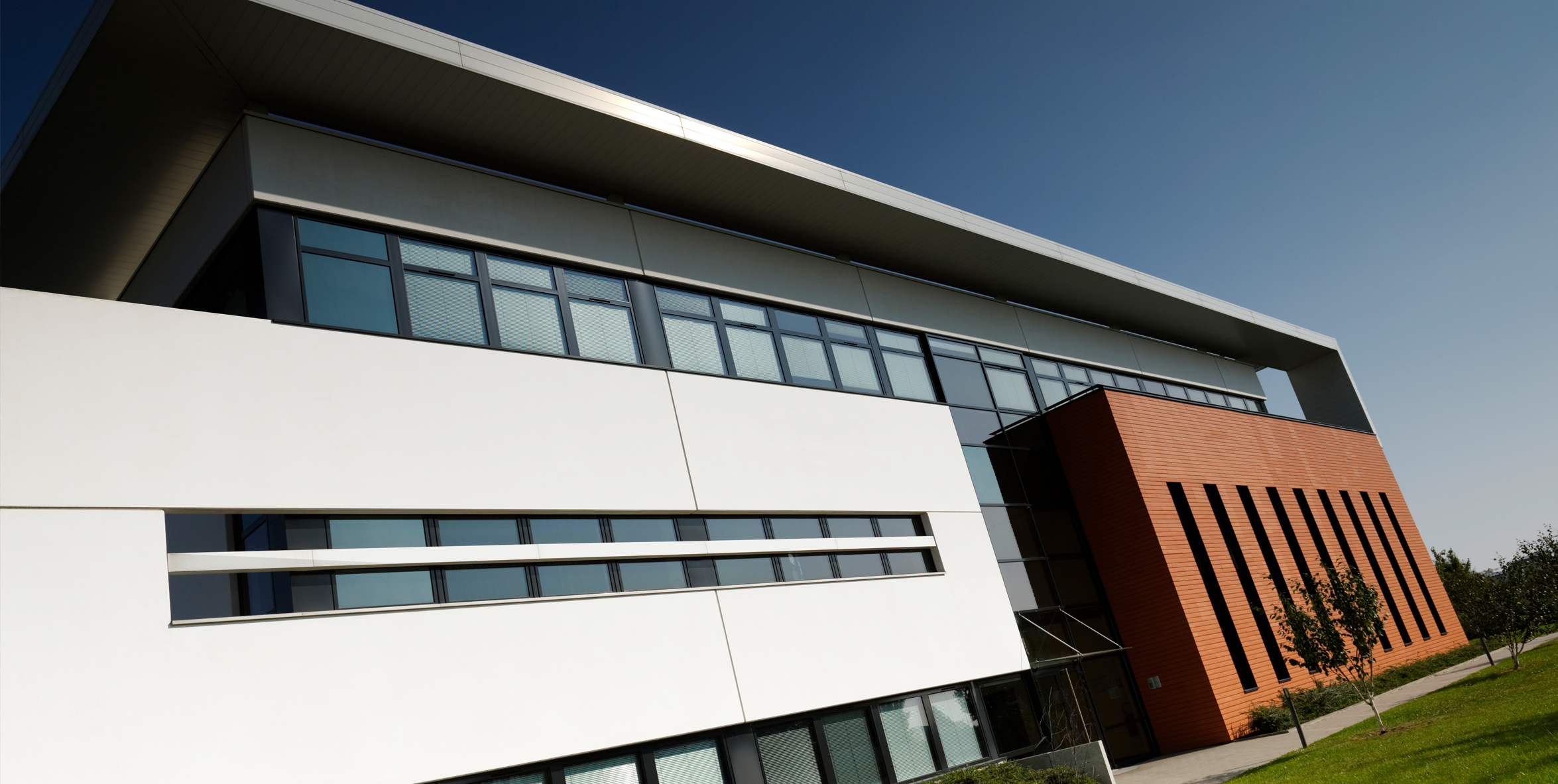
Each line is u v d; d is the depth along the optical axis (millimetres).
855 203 17812
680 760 11703
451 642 10234
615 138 14562
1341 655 16312
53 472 8578
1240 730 18375
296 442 10195
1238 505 23125
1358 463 30766
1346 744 14898
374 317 11844
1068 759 13875
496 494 11547
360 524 10461
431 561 10641
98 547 8547
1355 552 27422
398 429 11070
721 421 14750
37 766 7629
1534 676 18062
